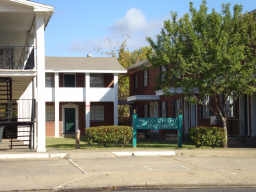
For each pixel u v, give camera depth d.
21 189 11.73
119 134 23.08
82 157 19.03
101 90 39.03
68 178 13.26
